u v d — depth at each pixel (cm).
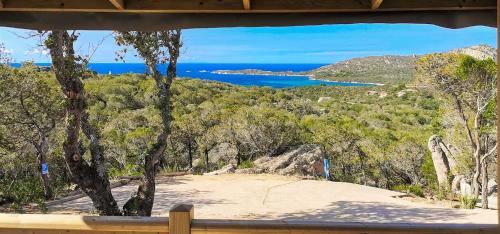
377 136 2052
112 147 1590
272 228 235
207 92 3197
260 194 1152
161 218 241
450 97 1514
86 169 682
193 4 251
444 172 1595
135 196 761
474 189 1419
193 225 240
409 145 1858
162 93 785
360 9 249
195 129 1830
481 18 254
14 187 1091
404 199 1173
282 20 258
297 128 1892
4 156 1195
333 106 3588
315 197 1120
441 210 1000
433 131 2091
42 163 1123
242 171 1559
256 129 1838
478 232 231
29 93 1157
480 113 1459
